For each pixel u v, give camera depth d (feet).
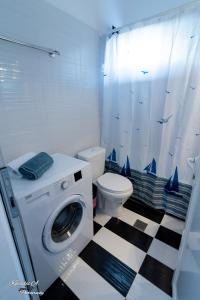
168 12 4.40
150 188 6.20
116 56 5.63
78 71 5.34
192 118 4.77
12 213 1.43
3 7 3.33
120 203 5.51
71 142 5.72
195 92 4.53
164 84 5.04
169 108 5.02
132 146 6.28
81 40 5.17
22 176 3.30
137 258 4.37
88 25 5.25
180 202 5.67
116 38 5.44
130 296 3.56
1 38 3.24
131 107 5.84
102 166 6.34
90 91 6.01
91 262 4.25
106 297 3.54
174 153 5.27
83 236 4.39
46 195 3.14
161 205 6.17
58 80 4.78
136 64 5.36
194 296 2.18
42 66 4.28
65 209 4.04
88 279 3.87
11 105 3.84
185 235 3.16
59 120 5.11
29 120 4.29
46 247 3.27
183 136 5.00
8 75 3.65
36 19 3.90
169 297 3.53
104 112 6.47
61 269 3.88
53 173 3.54
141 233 5.18
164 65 4.90
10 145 4.00
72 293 3.61
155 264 4.21
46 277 3.49
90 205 4.37
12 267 1.50
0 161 1.32
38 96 4.36
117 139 6.57
